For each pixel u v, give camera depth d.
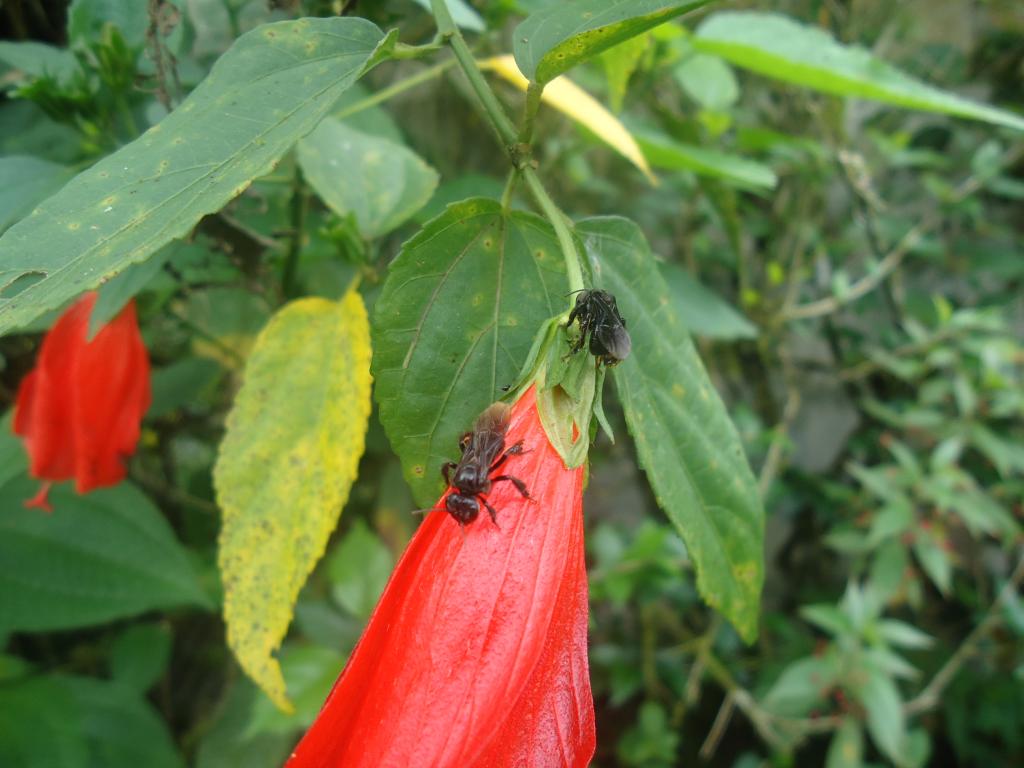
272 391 0.09
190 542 0.17
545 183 0.19
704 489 0.08
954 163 0.26
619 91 0.11
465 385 0.07
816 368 0.26
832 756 0.19
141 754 0.13
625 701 0.25
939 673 0.23
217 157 0.06
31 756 0.13
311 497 0.08
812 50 0.12
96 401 0.09
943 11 0.28
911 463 0.20
